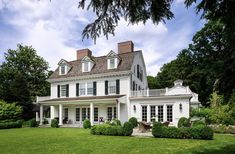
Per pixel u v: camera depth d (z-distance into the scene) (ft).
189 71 147.84
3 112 104.01
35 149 40.86
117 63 101.24
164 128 54.65
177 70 155.94
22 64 162.30
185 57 144.36
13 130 84.12
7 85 143.43
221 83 20.13
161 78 176.65
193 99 112.47
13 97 127.85
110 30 19.36
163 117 88.99
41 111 111.24
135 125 88.69
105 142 47.96
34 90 158.71
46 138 55.93
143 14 19.12
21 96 128.47
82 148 41.27
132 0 18.30
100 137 56.65
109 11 18.86
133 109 95.35
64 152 37.88
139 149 39.60
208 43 127.34
